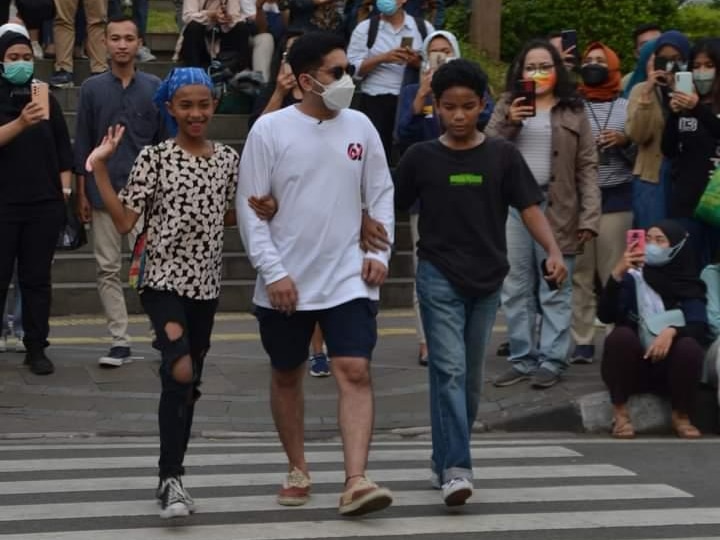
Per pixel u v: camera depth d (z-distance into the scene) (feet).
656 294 54.08
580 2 98.99
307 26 82.02
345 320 38.50
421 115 60.70
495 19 96.12
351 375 38.45
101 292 60.59
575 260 61.46
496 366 61.41
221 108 87.35
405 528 38.22
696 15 101.81
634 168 60.54
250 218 38.55
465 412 40.37
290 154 38.37
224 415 55.77
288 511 39.91
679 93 57.06
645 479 45.37
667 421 54.80
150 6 117.39
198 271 38.45
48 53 92.32
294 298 38.37
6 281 58.18
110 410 55.62
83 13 90.84
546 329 57.57
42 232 58.29
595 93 62.54
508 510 40.65
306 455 48.98
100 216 60.13
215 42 88.28
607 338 54.13
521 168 41.06
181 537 36.96
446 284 40.47
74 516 39.22
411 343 67.97
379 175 39.32
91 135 60.03
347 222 38.73
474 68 40.52
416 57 74.28
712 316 55.16
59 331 70.08
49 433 53.21
